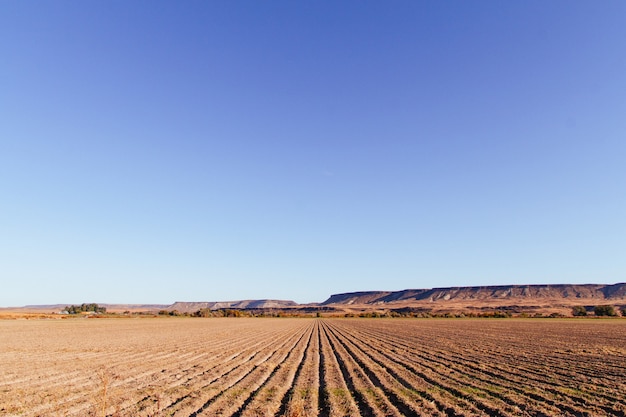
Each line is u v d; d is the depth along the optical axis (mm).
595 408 15977
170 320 121250
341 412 15477
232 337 54500
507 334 57500
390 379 22328
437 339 50062
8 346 40031
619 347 39000
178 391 18469
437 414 15180
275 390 19031
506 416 14859
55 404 16094
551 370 25266
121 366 26547
